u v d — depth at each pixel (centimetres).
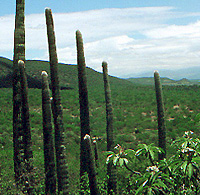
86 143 617
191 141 470
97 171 1053
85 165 891
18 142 820
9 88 5138
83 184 819
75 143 2292
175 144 491
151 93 5225
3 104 3378
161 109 875
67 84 7169
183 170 426
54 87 820
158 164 500
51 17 845
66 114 3462
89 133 898
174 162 456
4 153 1586
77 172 1391
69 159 1745
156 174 443
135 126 3006
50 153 757
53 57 825
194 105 3747
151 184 434
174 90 5506
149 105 4131
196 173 439
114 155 529
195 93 4862
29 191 805
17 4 841
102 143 2367
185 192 449
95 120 3250
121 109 3919
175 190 457
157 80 880
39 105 3684
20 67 761
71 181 1160
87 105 884
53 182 765
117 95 5084
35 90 4900
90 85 7394
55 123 821
